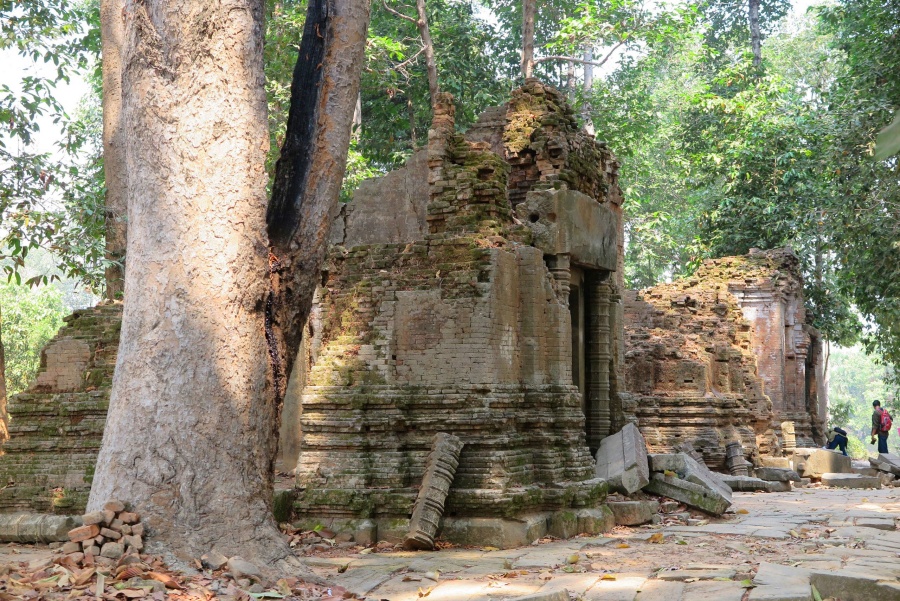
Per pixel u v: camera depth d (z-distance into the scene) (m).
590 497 14.14
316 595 8.77
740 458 22.14
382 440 13.48
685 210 45.91
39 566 8.66
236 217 9.90
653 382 22.89
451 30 30.95
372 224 15.55
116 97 20.03
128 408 9.54
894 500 18.38
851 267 26.92
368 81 28.23
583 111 33.41
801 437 30.47
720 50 43.81
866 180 25.95
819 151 32.53
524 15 28.11
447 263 13.80
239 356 9.77
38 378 16.22
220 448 9.52
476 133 16.97
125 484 9.31
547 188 15.59
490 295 13.48
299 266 10.56
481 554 11.96
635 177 40.91
